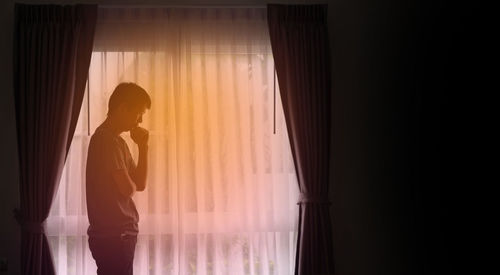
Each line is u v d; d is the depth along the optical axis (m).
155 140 2.83
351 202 2.95
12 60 2.85
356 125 2.96
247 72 2.92
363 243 2.92
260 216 2.87
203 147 2.87
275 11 2.88
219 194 2.87
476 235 1.53
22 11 2.75
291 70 2.84
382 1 2.23
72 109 2.76
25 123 2.70
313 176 2.80
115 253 2.39
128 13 2.89
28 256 2.61
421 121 1.79
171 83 2.89
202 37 2.91
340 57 2.99
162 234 2.81
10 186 2.81
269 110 2.92
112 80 2.85
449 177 1.63
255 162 2.88
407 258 1.91
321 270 2.76
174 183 2.86
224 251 2.84
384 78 2.20
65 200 2.79
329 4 3.00
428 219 1.75
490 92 1.49
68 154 2.80
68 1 2.89
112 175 2.39
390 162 2.10
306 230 2.77
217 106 2.89
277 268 2.86
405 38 1.90
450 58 1.63
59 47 2.75
